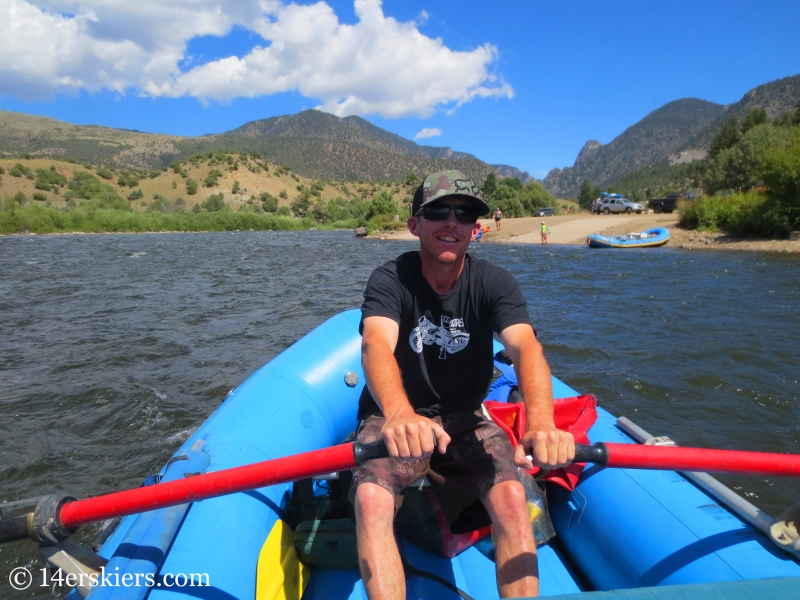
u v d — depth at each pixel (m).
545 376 1.57
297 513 2.08
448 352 1.83
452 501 1.74
